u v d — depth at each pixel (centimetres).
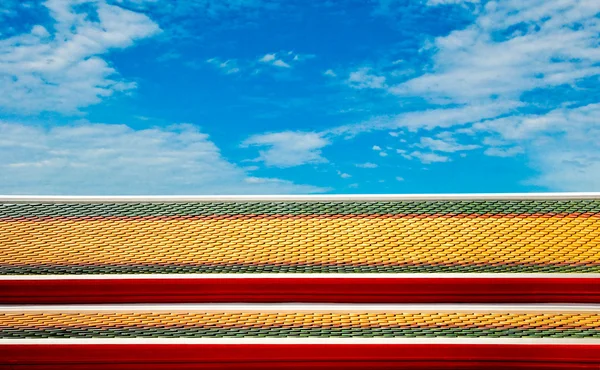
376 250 1161
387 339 1041
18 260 1154
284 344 1041
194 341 1046
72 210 1233
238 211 1228
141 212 1230
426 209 1214
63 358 1052
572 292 1102
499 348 1035
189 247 1178
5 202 1238
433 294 1116
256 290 1127
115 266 1151
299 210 1224
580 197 1198
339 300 1123
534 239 1162
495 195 1211
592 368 1030
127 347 1047
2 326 1089
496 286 1108
